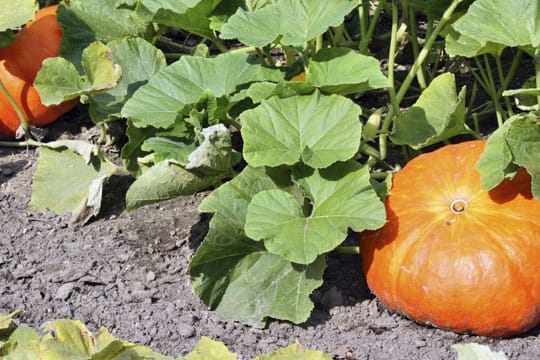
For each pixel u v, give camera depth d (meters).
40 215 2.81
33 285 2.62
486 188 2.44
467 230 2.44
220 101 2.71
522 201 2.46
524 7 2.60
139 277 2.64
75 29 3.03
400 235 2.48
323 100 2.59
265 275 2.54
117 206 2.84
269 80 2.77
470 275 2.40
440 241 2.44
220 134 2.60
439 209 2.49
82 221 2.79
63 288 2.60
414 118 2.73
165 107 2.74
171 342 2.49
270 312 2.52
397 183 2.57
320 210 2.52
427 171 2.55
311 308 2.51
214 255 2.52
